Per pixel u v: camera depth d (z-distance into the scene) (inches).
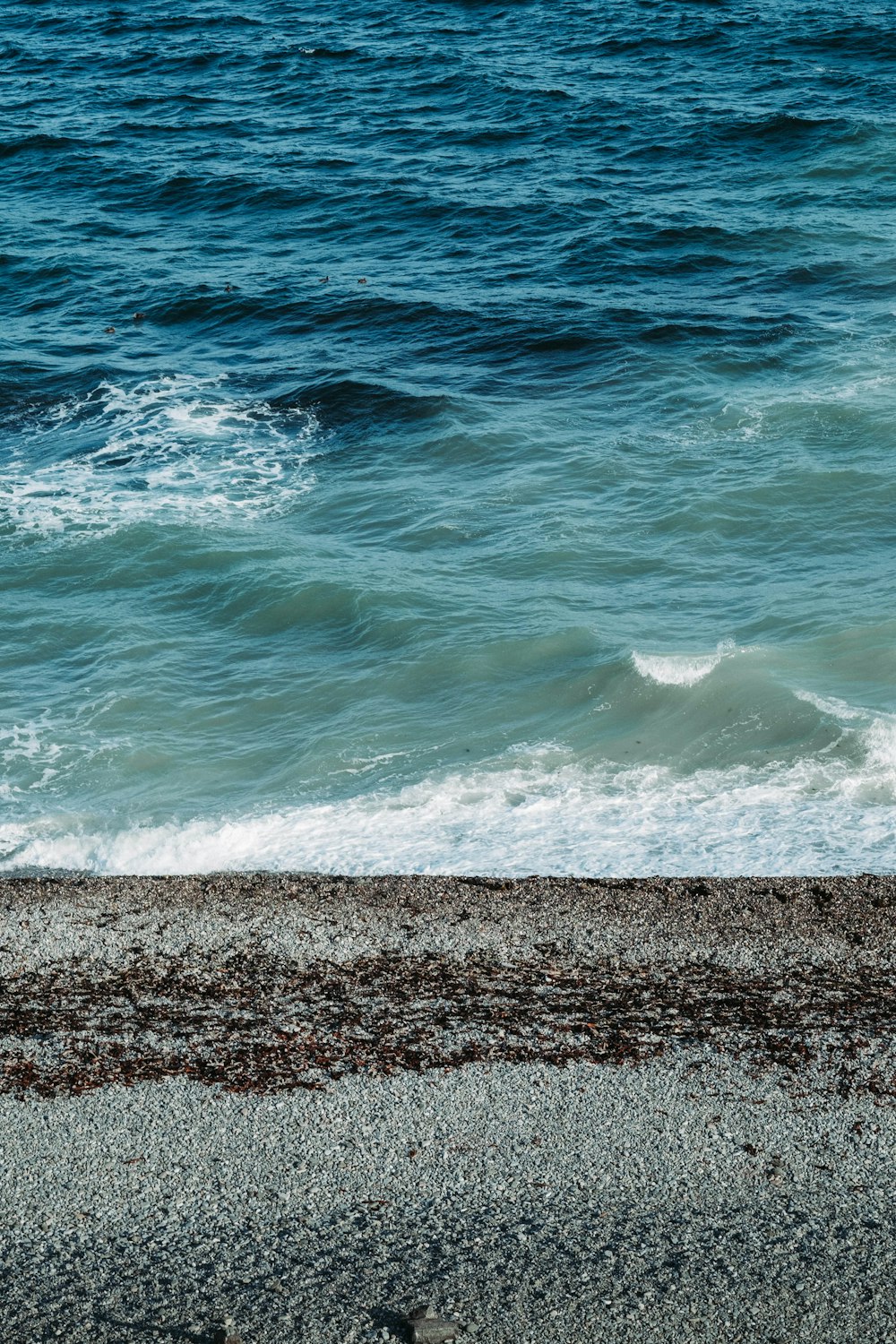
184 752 823.1
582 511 1071.6
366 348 1406.3
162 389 1338.6
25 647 936.9
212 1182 429.7
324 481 1147.3
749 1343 357.7
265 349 1423.5
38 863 712.4
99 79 2407.7
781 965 582.9
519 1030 527.2
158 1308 370.3
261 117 2176.4
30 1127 458.6
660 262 1583.4
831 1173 432.5
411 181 1868.8
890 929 616.4
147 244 1736.0
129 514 1093.8
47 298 1588.3
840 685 844.6
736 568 991.6
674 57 2338.8
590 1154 444.1
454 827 736.3
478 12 2667.3
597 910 639.8
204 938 612.1
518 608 947.3
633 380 1298.0
